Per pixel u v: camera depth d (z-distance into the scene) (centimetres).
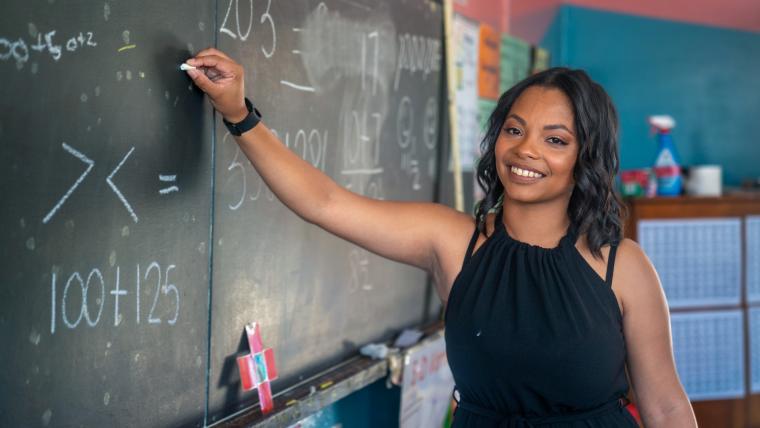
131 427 133
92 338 122
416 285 261
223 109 142
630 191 401
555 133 145
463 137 306
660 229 387
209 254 152
